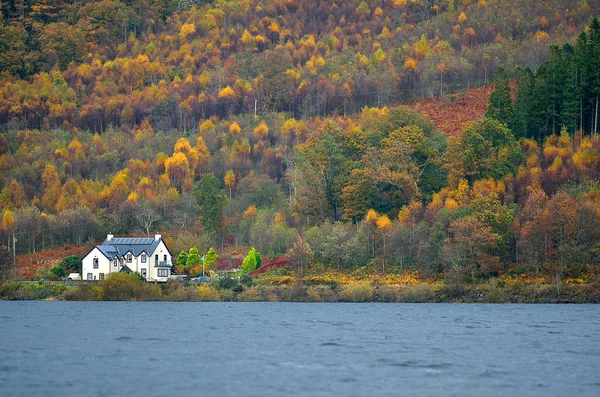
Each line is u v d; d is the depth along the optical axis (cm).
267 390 19200
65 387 19438
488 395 18938
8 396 18512
